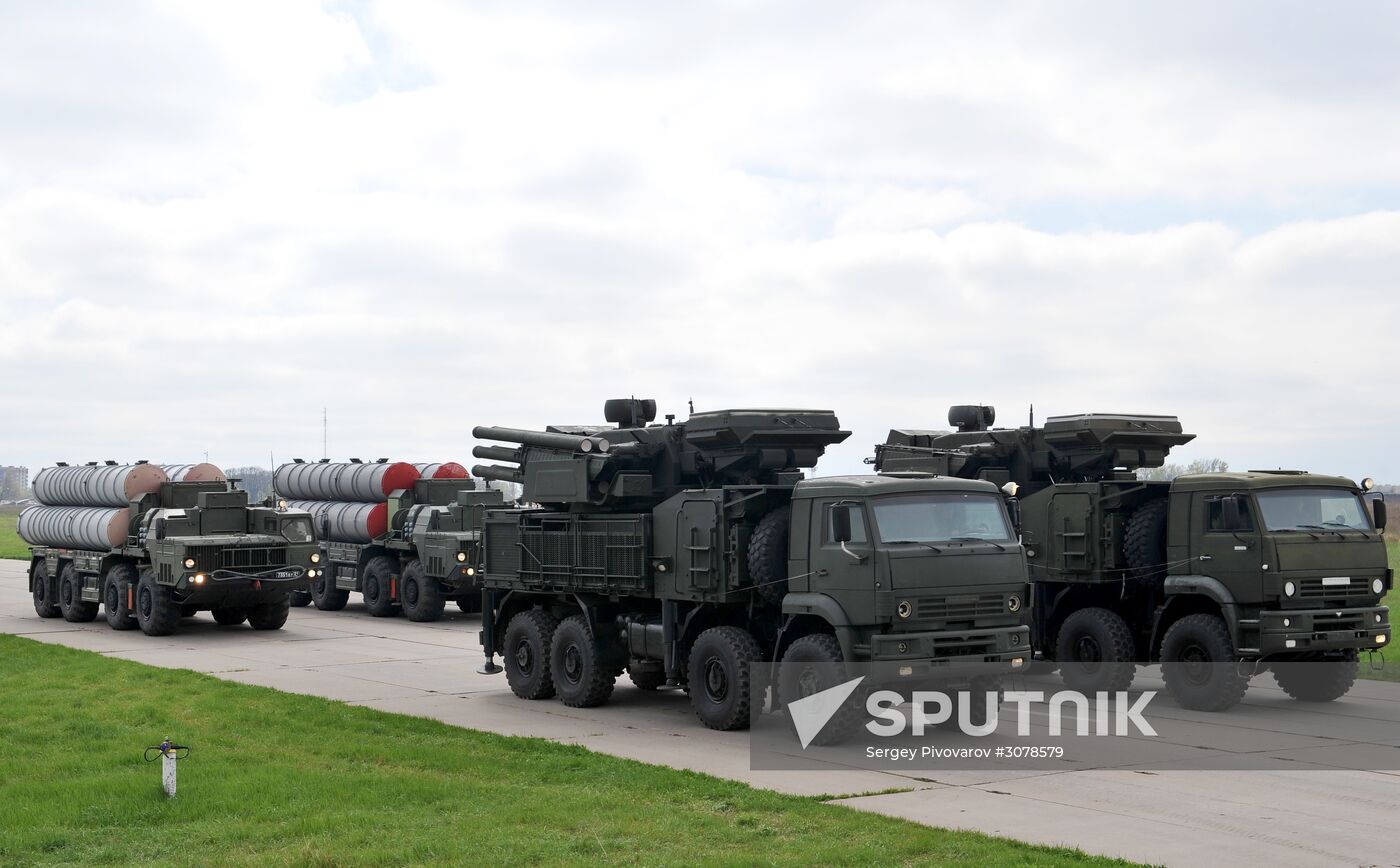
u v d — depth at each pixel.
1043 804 11.18
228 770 12.41
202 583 25.58
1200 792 11.66
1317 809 11.00
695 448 16.39
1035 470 20.03
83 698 17.14
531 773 12.41
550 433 17.34
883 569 13.46
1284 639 16.03
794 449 15.85
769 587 14.66
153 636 26.41
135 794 11.34
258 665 21.47
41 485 31.67
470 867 9.15
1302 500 16.64
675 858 9.33
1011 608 14.10
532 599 18.39
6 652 22.77
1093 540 18.08
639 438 16.88
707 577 15.03
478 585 28.66
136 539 27.59
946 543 13.87
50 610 31.05
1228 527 16.58
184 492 28.33
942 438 21.14
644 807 10.92
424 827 10.30
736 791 11.42
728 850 9.55
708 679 15.12
